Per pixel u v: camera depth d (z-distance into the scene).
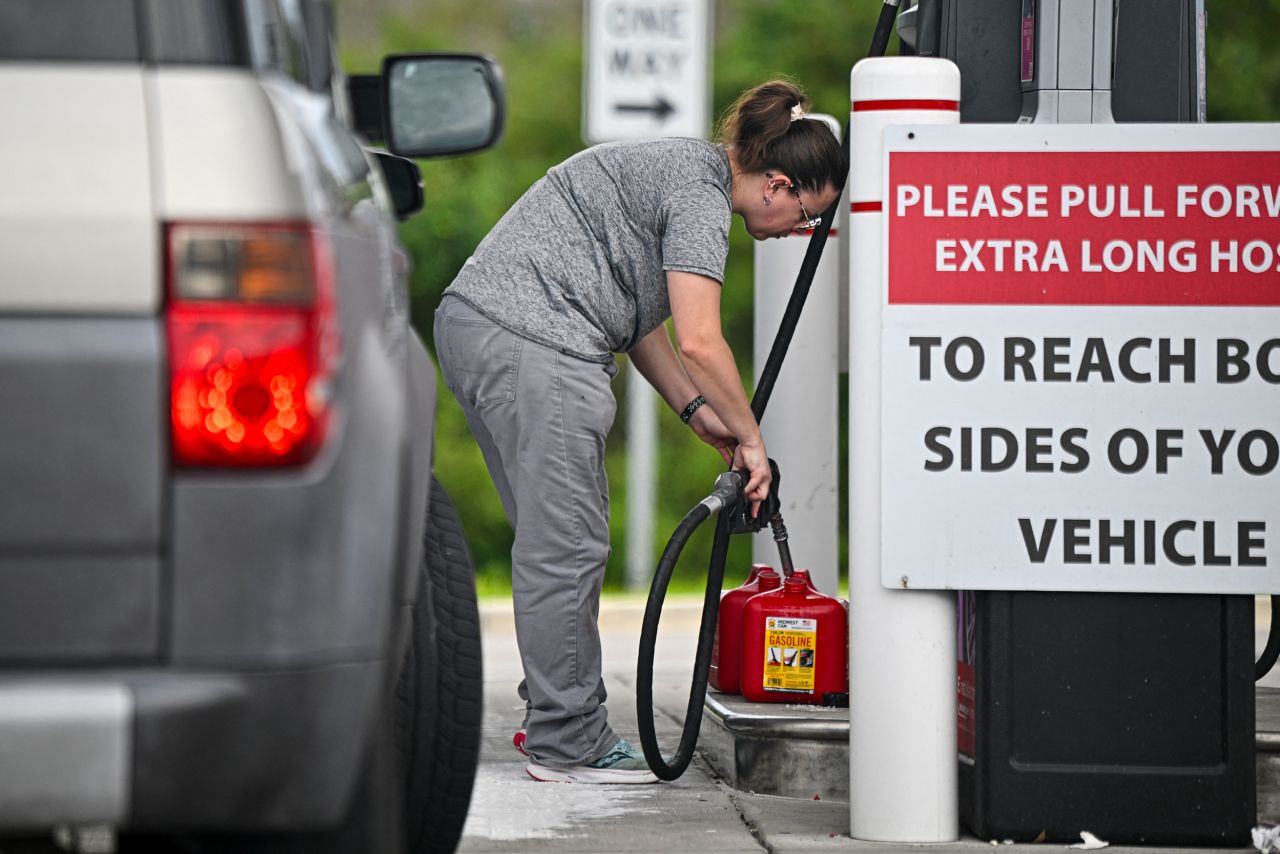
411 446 6.46
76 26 5.40
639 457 26.33
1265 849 9.50
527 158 44.81
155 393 5.22
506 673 17.55
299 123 5.70
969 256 9.35
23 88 5.29
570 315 11.13
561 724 11.54
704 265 10.75
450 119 10.21
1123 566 9.37
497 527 41.59
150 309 5.25
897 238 9.36
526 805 10.79
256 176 5.36
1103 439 9.34
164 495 5.24
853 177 9.52
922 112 9.36
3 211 5.20
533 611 11.37
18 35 5.38
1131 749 9.54
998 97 10.34
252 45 5.69
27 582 5.18
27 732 5.11
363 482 5.61
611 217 11.16
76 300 5.22
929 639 9.51
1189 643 9.52
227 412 5.27
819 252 11.22
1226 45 42.97
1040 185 9.31
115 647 5.22
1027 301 9.34
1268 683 13.59
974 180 9.34
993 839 9.58
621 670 17.89
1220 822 9.52
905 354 9.36
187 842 6.34
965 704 10.02
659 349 12.20
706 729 12.41
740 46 44.94
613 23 22.92
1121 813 9.52
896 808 9.54
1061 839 9.55
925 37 10.50
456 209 43.41
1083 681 9.54
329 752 5.46
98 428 5.20
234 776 5.29
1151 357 9.33
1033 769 9.54
